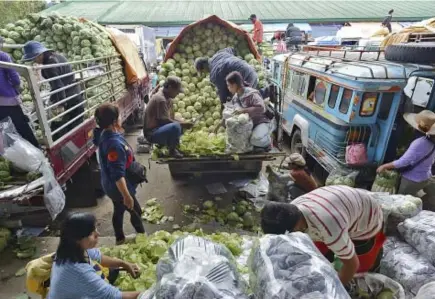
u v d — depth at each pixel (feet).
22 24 27.55
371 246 9.47
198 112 23.58
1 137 13.74
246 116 15.92
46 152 14.46
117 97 27.25
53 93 15.79
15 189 13.37
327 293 5.26
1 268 13.35
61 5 91.04
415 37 24.49
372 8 85.71
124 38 32.89
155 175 22.33
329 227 7.65
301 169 15.34
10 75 15.01
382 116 15.88
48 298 7.64
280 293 5.32
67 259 7.33
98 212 18.16
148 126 16.44
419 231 10.69
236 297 5.57
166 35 70.38
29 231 15.80
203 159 16.38
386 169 15.06
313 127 20.07
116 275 9.50
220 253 6.67
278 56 30.48
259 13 82.17
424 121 13.78
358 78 15.01
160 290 5.74
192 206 18.34
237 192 19.07
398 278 10.12
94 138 13.00
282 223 7.23
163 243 10.85
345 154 16.56
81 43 26.00
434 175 16.96
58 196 14.01
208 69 23.30
